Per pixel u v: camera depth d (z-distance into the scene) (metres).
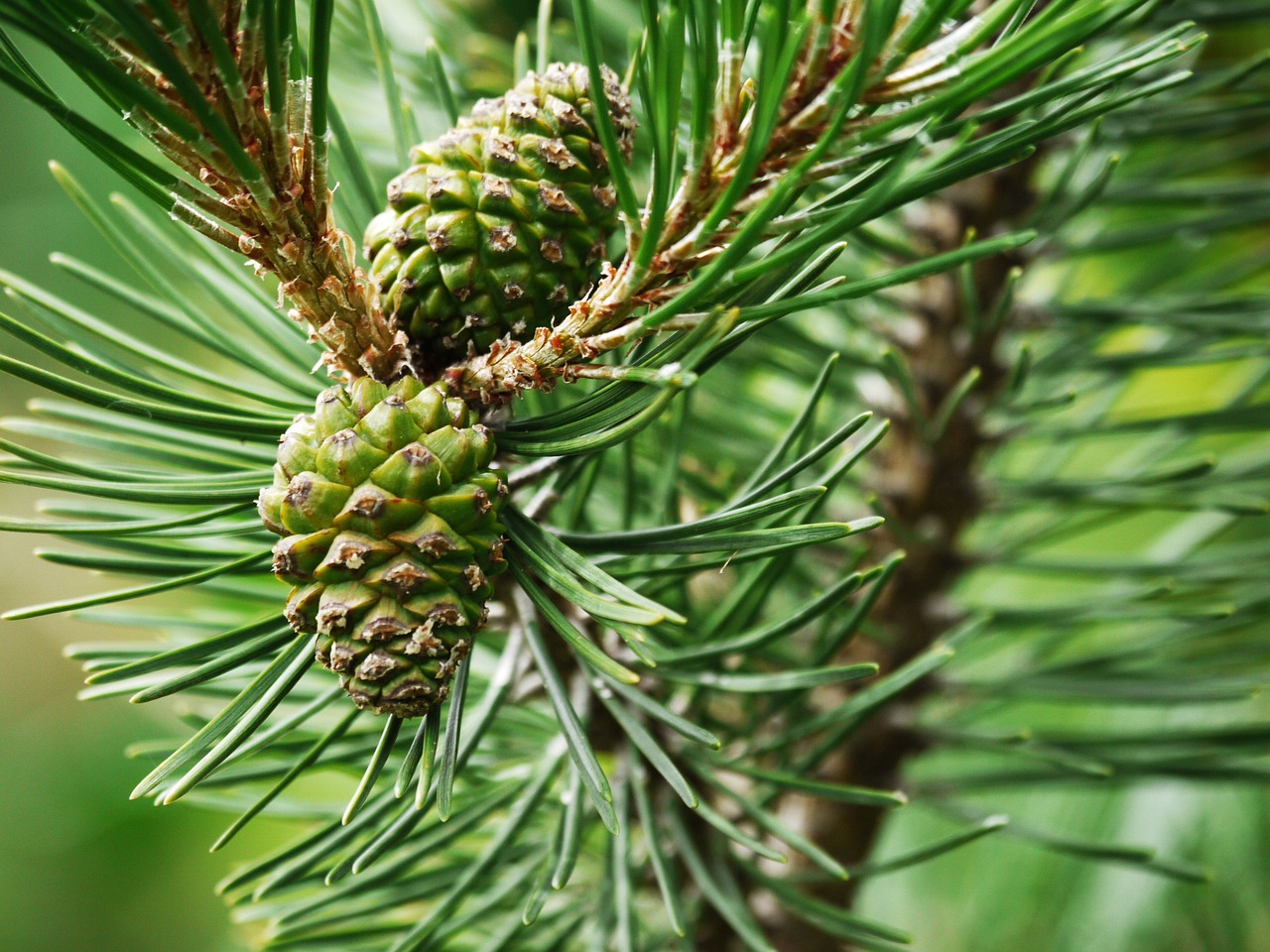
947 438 0.49
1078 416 0.60
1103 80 0.33
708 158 0.33
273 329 0.40
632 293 0.34
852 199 0.34
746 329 0.34
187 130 0.31
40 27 0.30
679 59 0.33
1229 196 0.47
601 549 0.35
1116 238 0.49
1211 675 0.49
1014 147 0.33
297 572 0.33
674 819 0.42
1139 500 0.47
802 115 0.33
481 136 0.35
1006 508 0.51
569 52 0.49
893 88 0.33
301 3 0.45
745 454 0.48
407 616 0.33
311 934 0.42
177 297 0.39
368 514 0.33
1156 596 0.46
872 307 0.51
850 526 0.34
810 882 0.43
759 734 0.45
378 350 0.35
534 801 0.39
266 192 0.33
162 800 0.32
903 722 0.48
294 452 0.34
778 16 0.31
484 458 0.34
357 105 0.51
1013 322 0.48
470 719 0.40
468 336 0.35
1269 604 0.49
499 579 0.38
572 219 0.35
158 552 0.38
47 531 0.34
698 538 0.35
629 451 0.40
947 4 0.31
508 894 0.41
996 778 0.49
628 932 0.39
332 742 0.34
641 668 0.40
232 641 0.34
